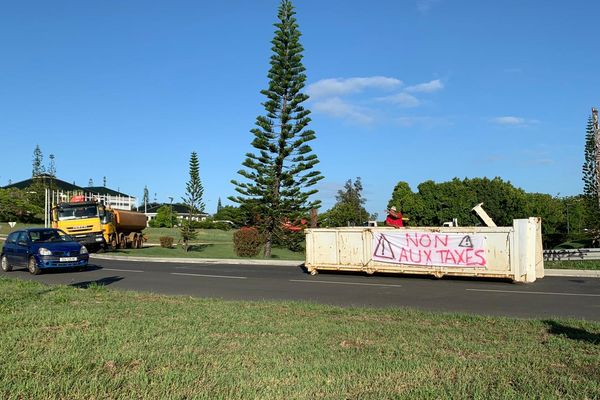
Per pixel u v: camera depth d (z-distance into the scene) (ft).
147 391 15.78
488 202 208.54
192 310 31.04
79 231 98.84
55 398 15.21
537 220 58.23
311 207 118.42
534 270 54.54
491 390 15.89
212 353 20.33
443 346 21.88
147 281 54.39
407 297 42.32
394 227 61.00
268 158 115.96
